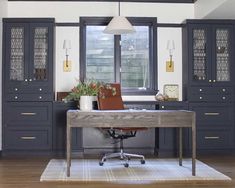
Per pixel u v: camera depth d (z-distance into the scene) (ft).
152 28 21.47
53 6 21.11
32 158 18.53
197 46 20.22
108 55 21.47
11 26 19.54
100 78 21.39
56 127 19.52
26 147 19.44
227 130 20.10
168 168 15.70
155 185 12.67
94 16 21.21
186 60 20.38
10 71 19.51
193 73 20.10
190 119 14.14
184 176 14.02
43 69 19.63
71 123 13.91
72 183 12.91
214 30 20.25
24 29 19.57
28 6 21.03
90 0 21.21
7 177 13.89
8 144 19.39
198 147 19.89
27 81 19.51
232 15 19.77
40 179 13.47
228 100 20.16
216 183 12.98
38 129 19.49
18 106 19.47
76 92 15.01
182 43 21.34
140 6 21.47
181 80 21.42
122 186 12.50
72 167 15.85
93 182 13.08
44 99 19.52
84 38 21.26
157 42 21.44
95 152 20.29
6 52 19.47
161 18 21.52
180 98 21.35
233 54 20.29
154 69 21.29
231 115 20.17
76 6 21.18
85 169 15.42
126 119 14.02
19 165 16.49
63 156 19.24
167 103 19.85
